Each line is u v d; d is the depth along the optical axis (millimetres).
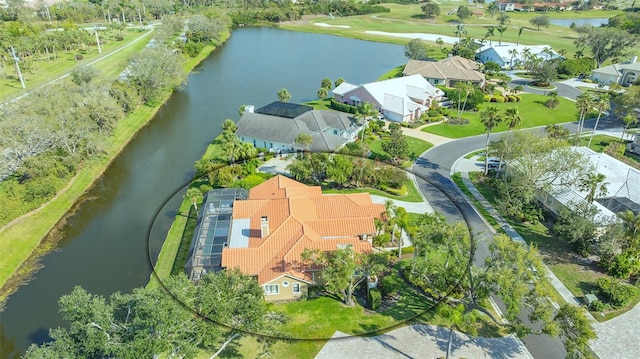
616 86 140625
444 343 45312
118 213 74312
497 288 45062
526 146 73062
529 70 170125
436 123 114688
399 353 43719
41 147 81125
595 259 60625
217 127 110938
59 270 60969
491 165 88562
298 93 140125
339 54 197250
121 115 99688
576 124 115375
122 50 174375
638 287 54906
